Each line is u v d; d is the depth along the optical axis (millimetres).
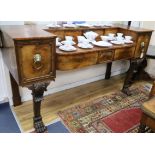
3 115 1853
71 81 2477
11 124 1739
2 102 1995
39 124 1641
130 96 2383
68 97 2266
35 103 1531
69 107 2061
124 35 2279
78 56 1581
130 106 2156
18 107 1992
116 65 2992
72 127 1746
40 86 1449
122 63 3057
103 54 1771
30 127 1709
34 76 1385
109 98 2299
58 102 2145
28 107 2002
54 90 2334
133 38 2139
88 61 1679
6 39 1419
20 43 1222
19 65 1281
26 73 1337
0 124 1732
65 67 1550
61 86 2389
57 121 1819
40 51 1330
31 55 1303
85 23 2205
